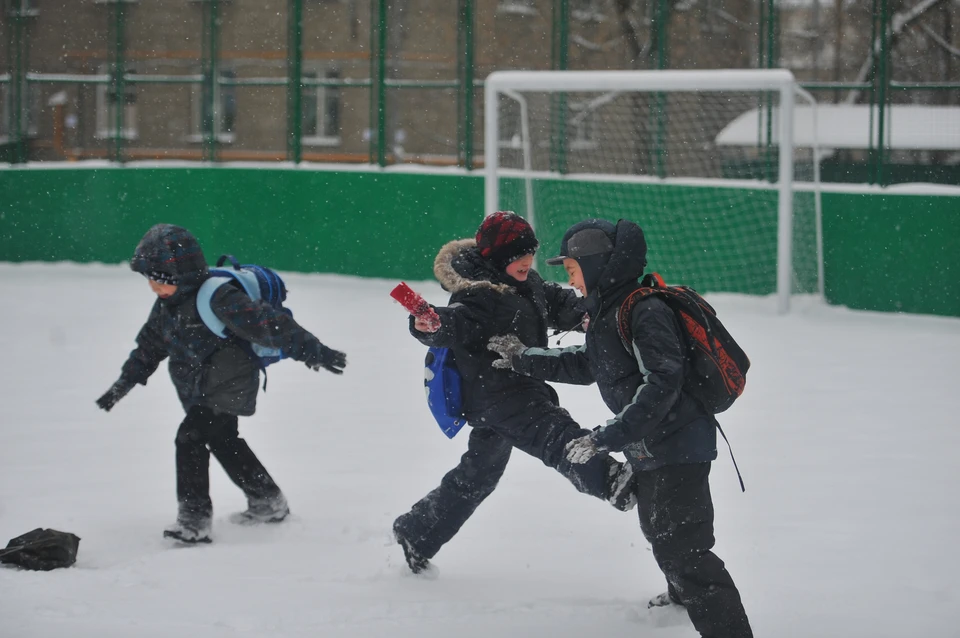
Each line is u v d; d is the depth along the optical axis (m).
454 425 4.95
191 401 5.79
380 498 6.58
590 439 3.87
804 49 20.53
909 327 13.72
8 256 18.80
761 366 11.12
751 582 5.00
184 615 4.49
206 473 5.77
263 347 5.71
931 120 15.41
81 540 5.74
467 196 17.39
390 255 17.80
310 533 5.90
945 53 16.94
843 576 5.09
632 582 5.07
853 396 9.63
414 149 23.91
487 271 4.85
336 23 23.88
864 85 16.27
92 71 24.38
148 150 23.95
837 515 6.14
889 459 7.46
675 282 16.70
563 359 4.56
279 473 7.18
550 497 6.53
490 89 15.59
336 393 9.82
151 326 5.86
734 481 6.91
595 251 4.09
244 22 24.09
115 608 4.56
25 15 18.88
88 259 18.78
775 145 16.84
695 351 4.01
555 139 18.09
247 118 24.17
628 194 16.94
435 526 5.07
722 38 21.53
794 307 14.94
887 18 15.29
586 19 22.06
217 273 5.85
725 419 8.72
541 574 5.19
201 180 18.48
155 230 5.68
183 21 24.06
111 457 7.59
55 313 14.37
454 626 4.40
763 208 16.00
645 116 18.69
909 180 16.20
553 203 17.48
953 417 8.82
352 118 23.91
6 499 6.52
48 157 23.78
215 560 5.34
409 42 23.55
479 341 4.79
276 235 18.31
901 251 14.76
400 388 10.05
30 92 19.20
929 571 5.16
